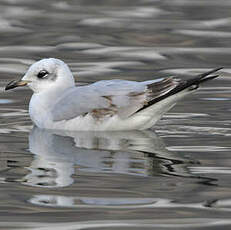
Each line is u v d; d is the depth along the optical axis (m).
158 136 14.95
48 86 16.38
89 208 10.48
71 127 15.59
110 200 10.79
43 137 15.02
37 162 12.98
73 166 12.68
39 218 10.11
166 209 10.38
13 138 14.96
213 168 12.43
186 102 18.00
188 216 10.12
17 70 21.69
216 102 17.95
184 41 25.50
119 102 15.15
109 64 22.36
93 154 13.52
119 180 11.78
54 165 12.75
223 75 20.94
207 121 16.19
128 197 10.92
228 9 31.20
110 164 12.77
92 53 23.83
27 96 18.89
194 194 11.02
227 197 10.86
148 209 10.40
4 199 10.91
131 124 15.28
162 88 14.85
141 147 14.02
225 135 14.98
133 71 21.52
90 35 26.42
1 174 12.23
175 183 11.58
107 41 25.58
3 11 30.88
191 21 28.77
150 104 14.83
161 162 12.85
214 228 9.66
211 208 10.40
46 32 26.84
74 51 24.09
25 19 29.20
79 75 20.88
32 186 11.52
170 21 28.77
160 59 23.09
